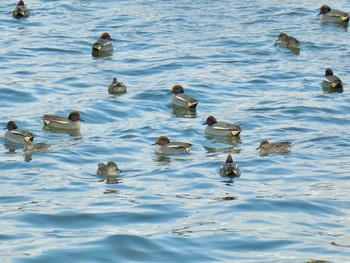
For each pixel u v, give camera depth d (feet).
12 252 83.15
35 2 217.56
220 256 82.64
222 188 103.65
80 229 90.02
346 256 82.69
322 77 161.48
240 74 162.40
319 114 138.41
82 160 115.24
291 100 146.30
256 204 97.50
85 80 156.76
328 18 204.03
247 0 223.92
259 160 115.03
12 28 193.57
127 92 150.00
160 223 91.76
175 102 142.92
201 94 149.89
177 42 184.14
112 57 173.27
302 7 217.56
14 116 135.85
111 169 108.37
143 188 103.60
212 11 211.00
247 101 146.41
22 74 158.81
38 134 127.34
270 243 85.92
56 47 179.01
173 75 161.07
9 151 118.52
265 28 197.06
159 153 118.83
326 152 119.14
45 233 88.69
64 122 130.31
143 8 213.87
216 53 176.24
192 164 113.80
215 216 93.76
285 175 108.99
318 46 184.34
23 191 102.32
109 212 94.84
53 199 99.35
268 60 172.45
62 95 147.64
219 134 127.24
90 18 204.03
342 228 90.74
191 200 99.14
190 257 82.33
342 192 102.12
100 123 134.41
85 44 182.39
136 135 127.65
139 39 186.39
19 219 92.63
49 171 110.22
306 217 93.91
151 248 84.53
